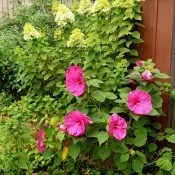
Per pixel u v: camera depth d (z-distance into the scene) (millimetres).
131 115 2451
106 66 2982
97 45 2652
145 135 2523
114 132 2289
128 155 2412
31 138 2588
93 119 2432
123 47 3084
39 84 3330
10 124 2357
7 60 4441
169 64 2816
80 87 2379
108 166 2838
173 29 2760
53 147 2508
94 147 2533
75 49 2984
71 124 2311
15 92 4426
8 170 2459
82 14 3533
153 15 2891
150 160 2793
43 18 4641
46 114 2650
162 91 2771
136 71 2668
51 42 3988
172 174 2416
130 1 2930
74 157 2369
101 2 3100
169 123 2842
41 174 2727
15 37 4566
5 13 5914
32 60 3148
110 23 3107
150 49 2959
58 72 3248
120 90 2709
